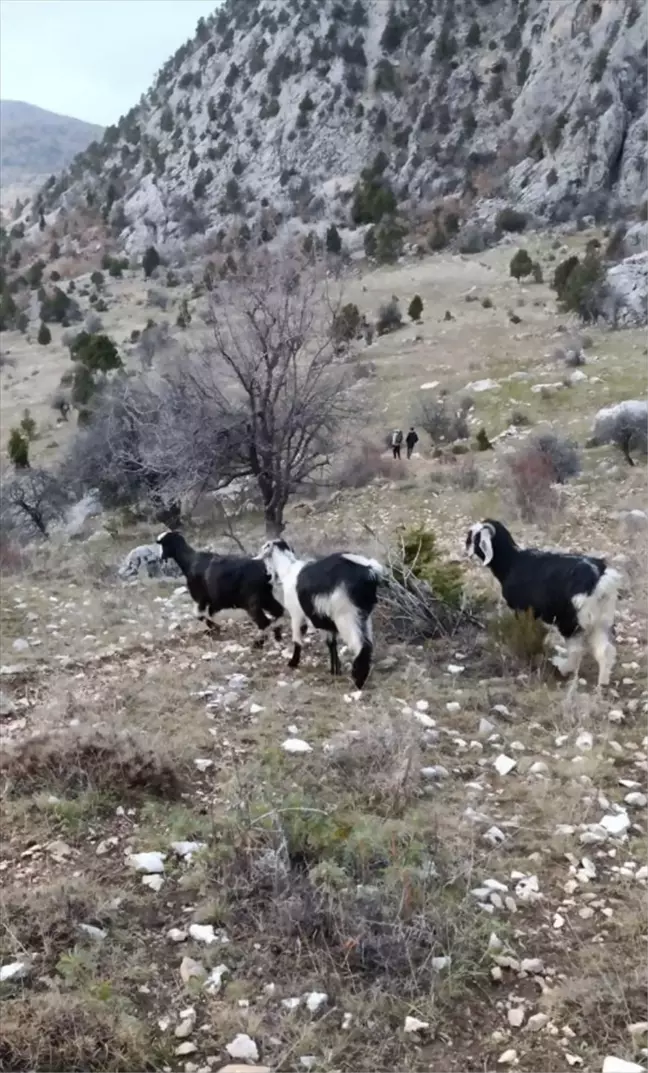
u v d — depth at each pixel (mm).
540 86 115312
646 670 8461
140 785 5891
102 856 5148
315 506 21906
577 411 28812
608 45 110062
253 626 10047
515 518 17172
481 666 8547
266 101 140000
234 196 123500
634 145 93750
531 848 5484
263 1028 3922
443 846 5344
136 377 40219
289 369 17078
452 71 128875
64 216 137000
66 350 68312
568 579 8055
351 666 8492
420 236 92812
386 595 9531
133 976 4168
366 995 4152
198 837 5359
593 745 6883
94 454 25922
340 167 125062
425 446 29359
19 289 99625
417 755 6391
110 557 17391
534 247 80188
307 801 5578
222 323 18328
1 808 5578
